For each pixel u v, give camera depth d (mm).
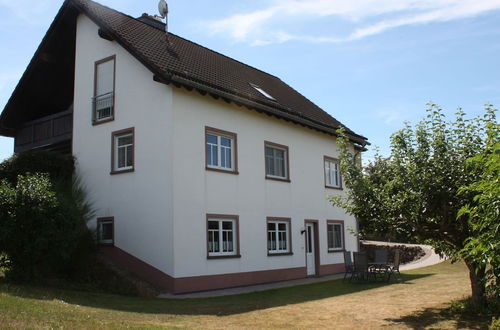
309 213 20766
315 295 13898
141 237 15352
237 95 17078
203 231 15570
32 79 20031
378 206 9945
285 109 19453
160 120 15383
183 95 15570
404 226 10031
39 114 21547
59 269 14148
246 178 17609
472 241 6328
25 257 12273
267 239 18203
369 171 10578
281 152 19891
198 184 15641
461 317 9664
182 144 15281
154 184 15266
